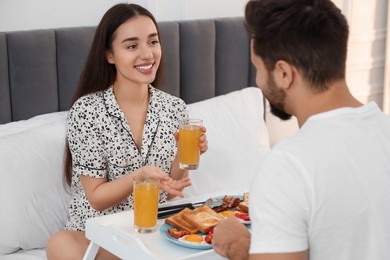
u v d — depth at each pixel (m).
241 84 3.18
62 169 2.35
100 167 2.17
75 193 2.26
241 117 2.89
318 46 1.17
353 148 1.16
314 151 1.14
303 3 1.20
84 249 2.09
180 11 3.03
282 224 1.11
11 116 2.53
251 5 1.23
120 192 2.05
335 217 1.13
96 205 2.11
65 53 2.60
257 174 1.15
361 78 3.91
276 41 1.19
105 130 2.19
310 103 1.21
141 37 2.17
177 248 1.71
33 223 2.24
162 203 2.14
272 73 1.22
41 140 2.35
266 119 3.29
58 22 2.68
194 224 1.78
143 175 1.97
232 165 2.76
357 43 3.83
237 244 1.34
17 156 2.27
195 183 2.65
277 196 1.12
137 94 2.24
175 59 2.90
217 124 2.81
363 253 1.16
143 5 2.92
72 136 2.18
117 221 1.90
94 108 2.19
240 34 3.12
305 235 1.13
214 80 3.09
